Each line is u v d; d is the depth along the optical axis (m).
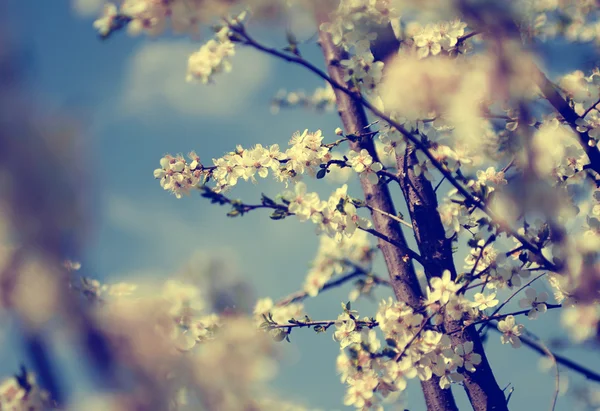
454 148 3.04
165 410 1.70
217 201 3.00
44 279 1.48
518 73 2.14
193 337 2.30
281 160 3.22
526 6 2.56
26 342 1.57
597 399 3.54
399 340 2.96
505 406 3.01
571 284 2.79
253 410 1.95
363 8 2.82
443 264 3.08
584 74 3.26
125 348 1.65
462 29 2.86
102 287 2.04
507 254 2.85
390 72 2.17
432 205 3.13
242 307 1.96
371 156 3.21
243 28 2.51
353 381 2.96
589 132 2.98
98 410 1.63
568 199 3.02
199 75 3.17
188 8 2.46
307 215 3.05
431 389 3.14
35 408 2.21
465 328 3.01
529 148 2.58
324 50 3.62
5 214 1.38
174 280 1.97
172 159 3.22
